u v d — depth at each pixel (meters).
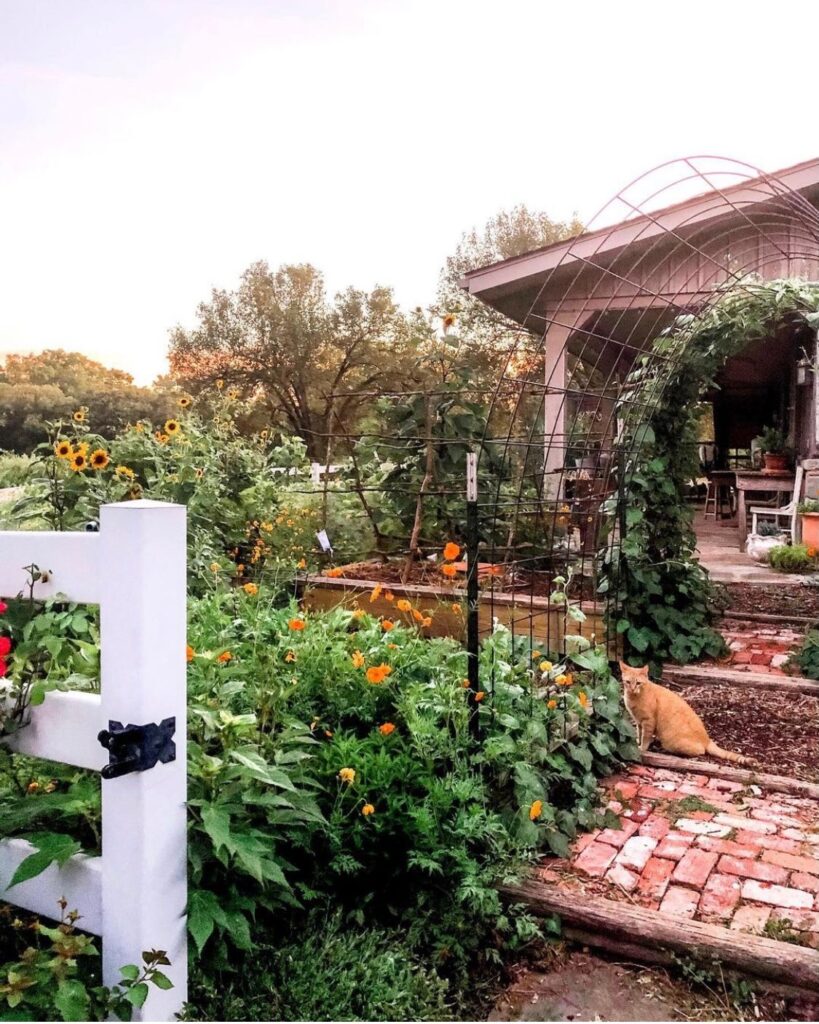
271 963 1.93
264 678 2.32
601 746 3.34
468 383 5.39
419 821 2.17
